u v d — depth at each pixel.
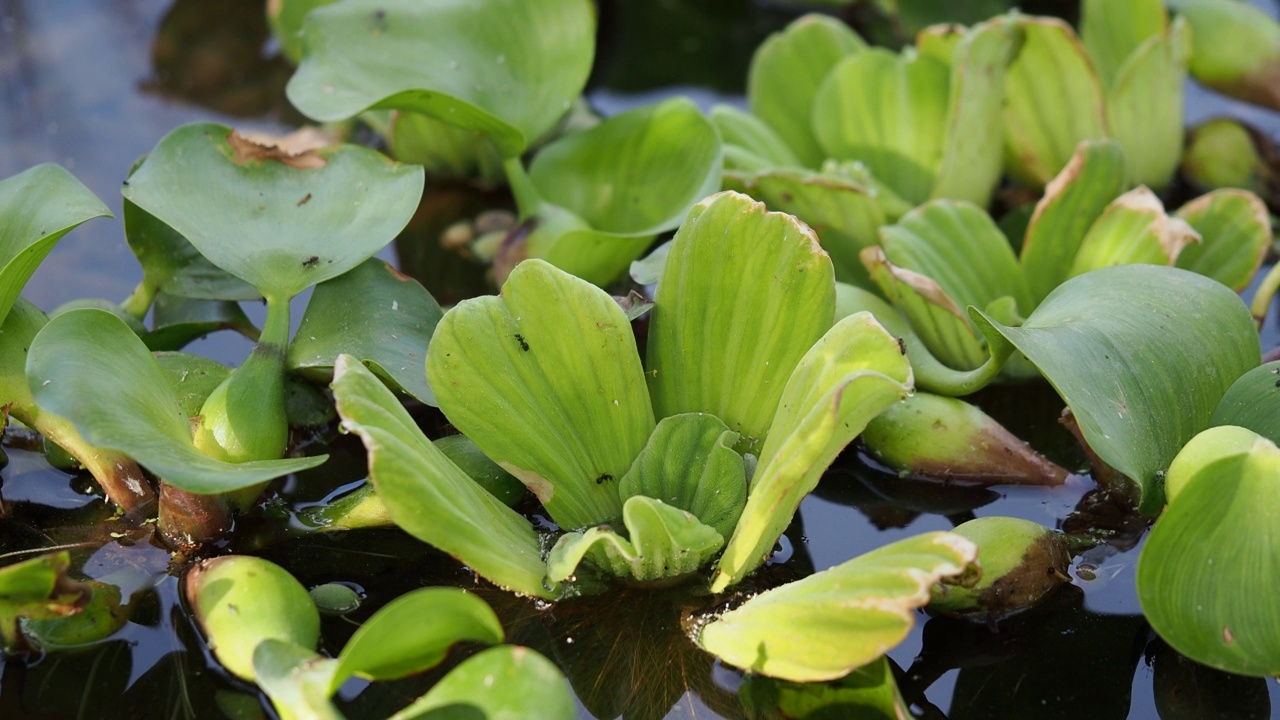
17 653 0.95
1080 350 0.97
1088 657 0.96
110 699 0.94
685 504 0.97
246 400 0.98
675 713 0.94
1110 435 0.95
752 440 0.98
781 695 0.94
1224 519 0.93
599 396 0.97
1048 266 1.06
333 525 0.98
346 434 1.02
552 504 0.97
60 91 1.17
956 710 0.95
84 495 1.00
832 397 0.93
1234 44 1.16
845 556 0.98
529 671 0.91
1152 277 0.99
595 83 1.21
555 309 0.97
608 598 0.97
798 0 1.28
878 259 1.03
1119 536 0.99
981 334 1.03
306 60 1.05
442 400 0.96
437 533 0.93
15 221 0.98
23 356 0.98
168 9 1.24
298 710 0.91
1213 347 0.98
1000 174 1.11
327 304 1.00
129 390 0.95
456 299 1.08
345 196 1.02
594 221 1.09
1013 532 0.96
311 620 0.95
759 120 1.13
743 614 0.94
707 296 0.98
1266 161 1.13
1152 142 1.12
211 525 0.98
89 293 1.07
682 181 1.08
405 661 0.93
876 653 0.92
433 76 1.06
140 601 0.96
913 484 1.01
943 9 1.23
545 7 1.08
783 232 0.97
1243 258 1.05
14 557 0.97
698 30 1.26
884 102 1.12
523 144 1.07
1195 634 0.93
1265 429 0.97
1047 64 1.10
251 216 1.01
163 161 1.02
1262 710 0.95
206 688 0.95
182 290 1.04
